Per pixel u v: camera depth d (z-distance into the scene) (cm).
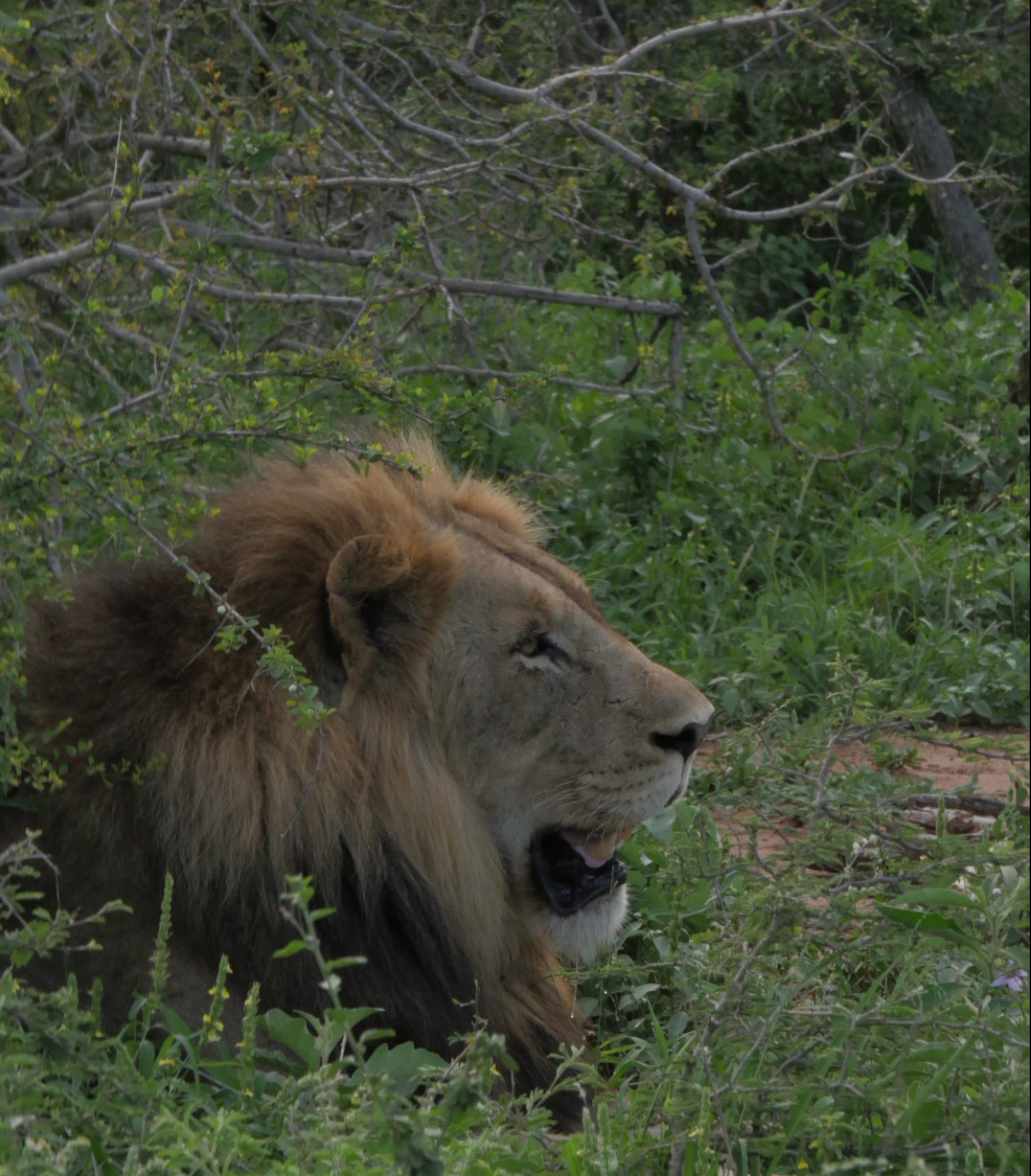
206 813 673
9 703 665
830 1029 632
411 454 771
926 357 1748
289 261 1409
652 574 1432
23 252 1321
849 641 1352
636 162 1353
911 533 1506
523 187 1463
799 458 1589
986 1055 580
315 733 693
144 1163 540
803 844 740
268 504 738
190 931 680
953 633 1387
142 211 1179
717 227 2527
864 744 1205
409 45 1318
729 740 1012
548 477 1434
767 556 1482
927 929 652
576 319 1886
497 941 757
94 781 684
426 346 1501
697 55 1830
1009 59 2567
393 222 1469
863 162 1576
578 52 1788
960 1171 539
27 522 745
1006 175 1772
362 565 698
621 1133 590
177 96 1262
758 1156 576
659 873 819
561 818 761
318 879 685
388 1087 577
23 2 1147
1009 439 1641
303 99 1204
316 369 843
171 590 716
